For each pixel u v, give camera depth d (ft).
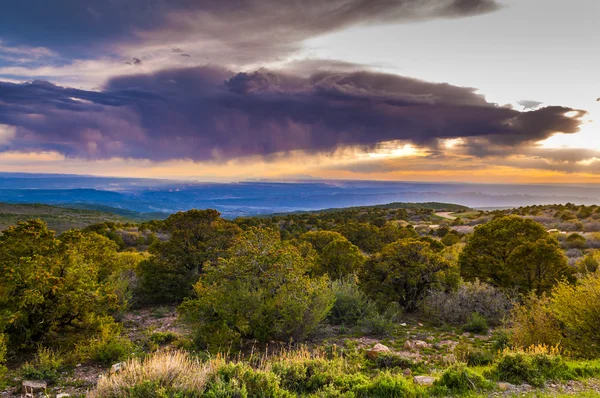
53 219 340.80
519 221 65.82
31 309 39.40
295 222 248.11
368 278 59.88
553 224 196.95
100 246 67.46
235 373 23.71
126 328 54.19
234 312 40.70
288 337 40.70
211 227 81.87
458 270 60.64
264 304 40.04
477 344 39.42
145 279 75.87
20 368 34.37
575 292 32.96
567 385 23.61
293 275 42.34
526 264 57.67
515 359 26.08
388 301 56.18
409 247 59.16
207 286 44.32
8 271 40.19
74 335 40.96
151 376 22.27
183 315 46.06
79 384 30.30
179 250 77.77
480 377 23.99
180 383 21.99
